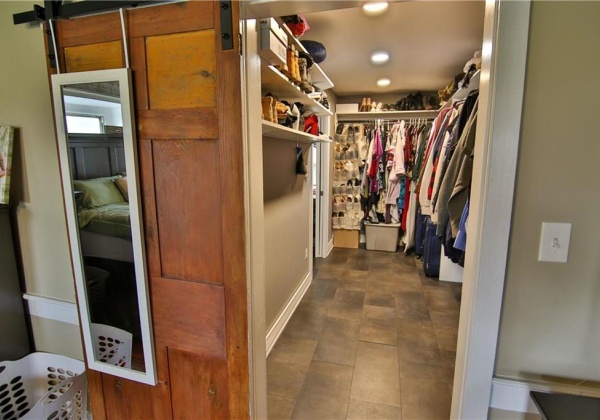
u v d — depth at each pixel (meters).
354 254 4.46
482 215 0.92
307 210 3.26
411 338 2.38
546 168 0.87
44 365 1.60
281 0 1.00
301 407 1.74
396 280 3.51
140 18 1.06
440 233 1.89
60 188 1.50
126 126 1.11
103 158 1.17
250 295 1.17
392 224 4.52
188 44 1.03
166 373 1.28
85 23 1.12
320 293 3.18
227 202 1.09
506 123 0.86
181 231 1.15
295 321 2.64
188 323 1.21
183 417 1.30
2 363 1.50
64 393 1.33
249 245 1.15
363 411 1.71
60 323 1.65
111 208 1.20
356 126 4.52
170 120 1.09
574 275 0.91
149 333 1.25
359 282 3.46
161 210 1.16
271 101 1.64
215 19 1.00
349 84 4.02
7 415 1.52
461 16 2.10
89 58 1.14
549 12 0.81
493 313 0.95
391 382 1.93
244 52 1.04
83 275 1.29
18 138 1.52
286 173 2.57
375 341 2.35
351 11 2.04
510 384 0.97
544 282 0.92
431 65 3.17
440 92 3.44
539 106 0.85
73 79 1.13
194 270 1.17
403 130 4.26
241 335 1.16
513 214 0.90
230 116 1.03
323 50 2.30
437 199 2.08
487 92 0.88
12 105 1.50
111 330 1.31
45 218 1.56
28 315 1.69
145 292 1.22
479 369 0.99
